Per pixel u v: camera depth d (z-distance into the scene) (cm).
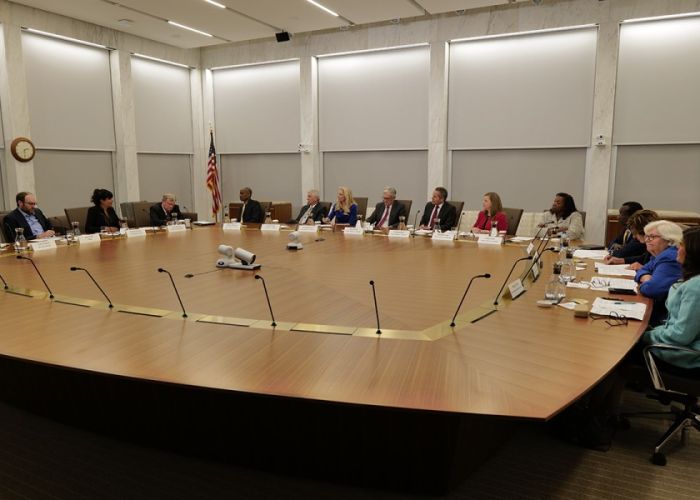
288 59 899
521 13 723
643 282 295
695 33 652
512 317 250
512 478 233
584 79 715
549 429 275
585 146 727
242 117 974
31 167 720
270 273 364
